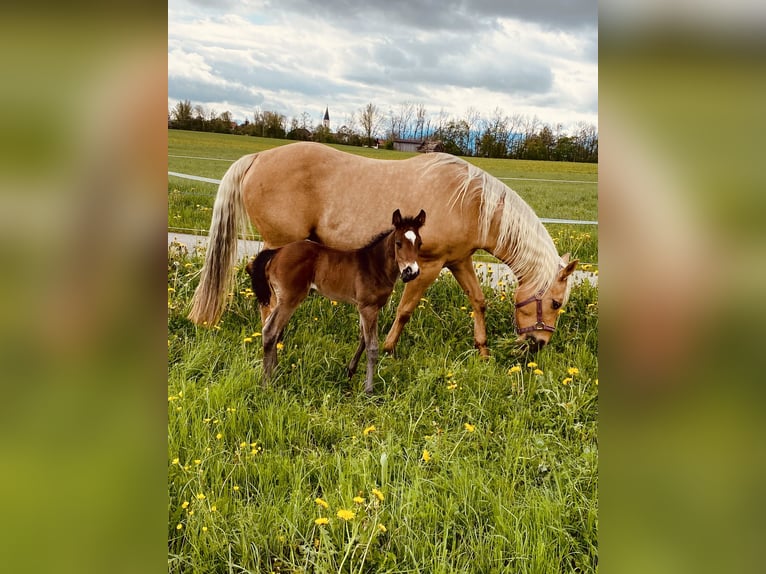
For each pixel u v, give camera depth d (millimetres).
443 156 3881
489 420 2957
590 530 2035
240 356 3363
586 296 4320
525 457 2543
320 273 3275
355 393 3307
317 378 3371
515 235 3732
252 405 2963
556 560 1950
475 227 3740
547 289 3742
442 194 3717
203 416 2717
